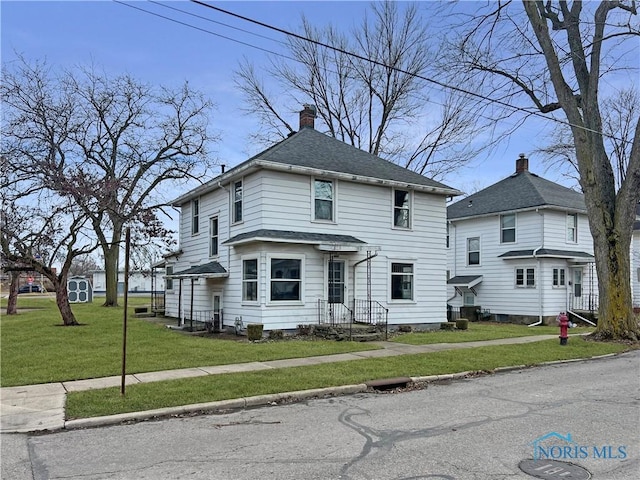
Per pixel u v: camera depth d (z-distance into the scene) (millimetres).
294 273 15609
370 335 14922
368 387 8609
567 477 4418
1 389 8062
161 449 5336
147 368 9719
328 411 7035
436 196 19125
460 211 27750
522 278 24172
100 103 28844
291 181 15805
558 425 6160
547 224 23625
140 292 67375
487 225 26188
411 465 4742
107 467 4789
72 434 5980
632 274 29609
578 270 24891
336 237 16219
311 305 15789
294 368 9781
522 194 25281
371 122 34719
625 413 6770
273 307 15078
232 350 12039
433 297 18781
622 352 13547
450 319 27094
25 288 67938
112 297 31359
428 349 12797
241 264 16234
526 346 13695
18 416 6574
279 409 7191
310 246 15906
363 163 18141
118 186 20109
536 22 16188
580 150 16078
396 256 17875
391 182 17406
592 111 16125
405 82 32906
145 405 7012
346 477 4445
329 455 5062
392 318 17609
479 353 12133
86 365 9969
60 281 18156
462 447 5293
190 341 13789
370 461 4867
